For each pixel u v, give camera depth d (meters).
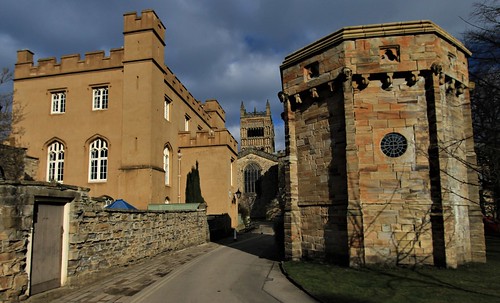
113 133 27.02
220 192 33.28
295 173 15.29
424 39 13.37
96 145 27.62
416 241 12.47
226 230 32.25
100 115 27.52
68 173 27.31
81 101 28.09
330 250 13.72
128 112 26.50
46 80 28.95
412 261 12.38
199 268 14.58
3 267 8.25
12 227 8.52
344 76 13.44
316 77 14.80
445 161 12.53
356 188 12.87
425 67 13.17
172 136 31.56
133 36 27.30
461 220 13.44
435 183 12.60
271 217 61.69
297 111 15.67
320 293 9.75
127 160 25.94
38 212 9.63
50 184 9.83
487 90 17.23
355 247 12.60
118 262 13.49
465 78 14.95
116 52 27.92
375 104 13.42
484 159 17.23
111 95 27.61
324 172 14.23
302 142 15.27
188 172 33.75
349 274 11.70
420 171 12.80
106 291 10.53
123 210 13.98
